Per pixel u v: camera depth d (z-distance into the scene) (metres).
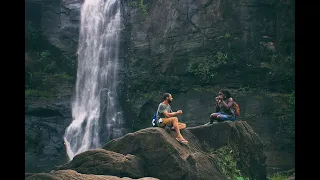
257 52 19.72
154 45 21.91
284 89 18.84
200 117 19.22
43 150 20.77
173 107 20.06
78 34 23.91
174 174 7.92
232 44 19.91
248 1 19.94
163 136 8.19
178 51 20.95
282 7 19.36
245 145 10.02
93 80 22.91
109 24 23.22
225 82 19.86
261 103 18.23
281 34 19.31
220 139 9.48
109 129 21.72
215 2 20.41
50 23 24.25
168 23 21.55
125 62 22.41
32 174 6.41
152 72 21.58
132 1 23.02
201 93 19.78
